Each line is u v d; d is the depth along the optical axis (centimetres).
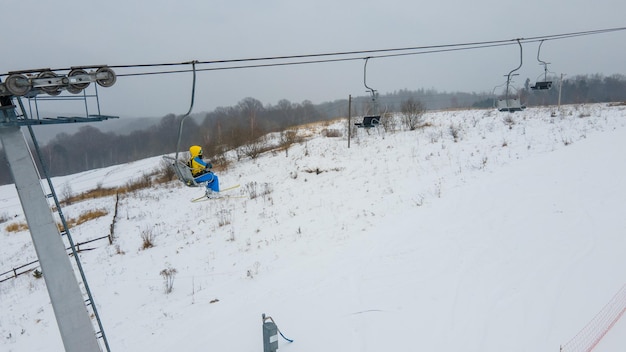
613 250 937
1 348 1135
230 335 873
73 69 473
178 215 2245
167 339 925
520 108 1480
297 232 1501
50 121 480
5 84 438
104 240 2114
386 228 1336
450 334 752
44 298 1466
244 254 1417
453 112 3844
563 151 1812
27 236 2739
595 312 734
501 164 1781
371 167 2144
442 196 1508
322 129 3934
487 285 895
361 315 862
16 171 473
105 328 1078
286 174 2400
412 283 960
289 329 854
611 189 1293
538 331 716
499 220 1218
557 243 1023
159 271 1444
